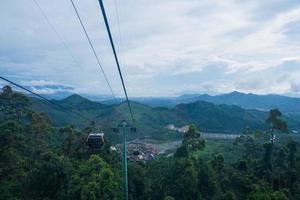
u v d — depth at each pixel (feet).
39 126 225.15
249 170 244.22
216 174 233.14
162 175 220.84
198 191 205.87
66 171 170.71
